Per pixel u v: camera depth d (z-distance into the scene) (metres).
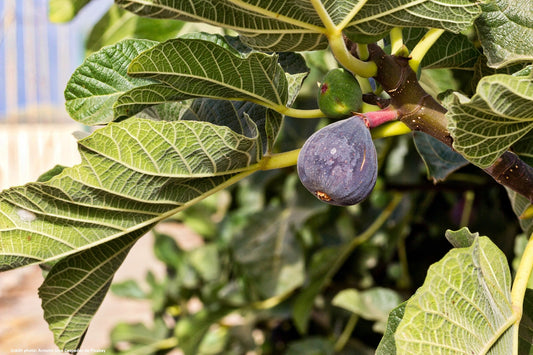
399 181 0.99
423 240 1.14
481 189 0.94
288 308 1.20
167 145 0.49
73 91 0.55
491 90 0.40
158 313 1.43
